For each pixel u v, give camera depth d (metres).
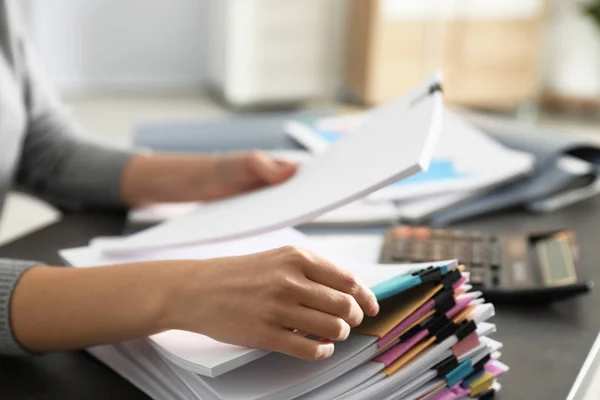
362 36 3.93
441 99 0.63
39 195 0.93
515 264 0.69
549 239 0.75
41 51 4.16
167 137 1.10
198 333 0.48
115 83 4.36
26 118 0.91
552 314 0.64
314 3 3.97
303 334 0.47
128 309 0.49
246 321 0.44
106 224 0.84
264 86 4.04
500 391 0.52
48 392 0.52
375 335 0.47
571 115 4.07
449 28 3.90
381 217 0.83
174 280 0.49
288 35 3.99
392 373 0.47
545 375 0.54
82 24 4.21
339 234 0.80
